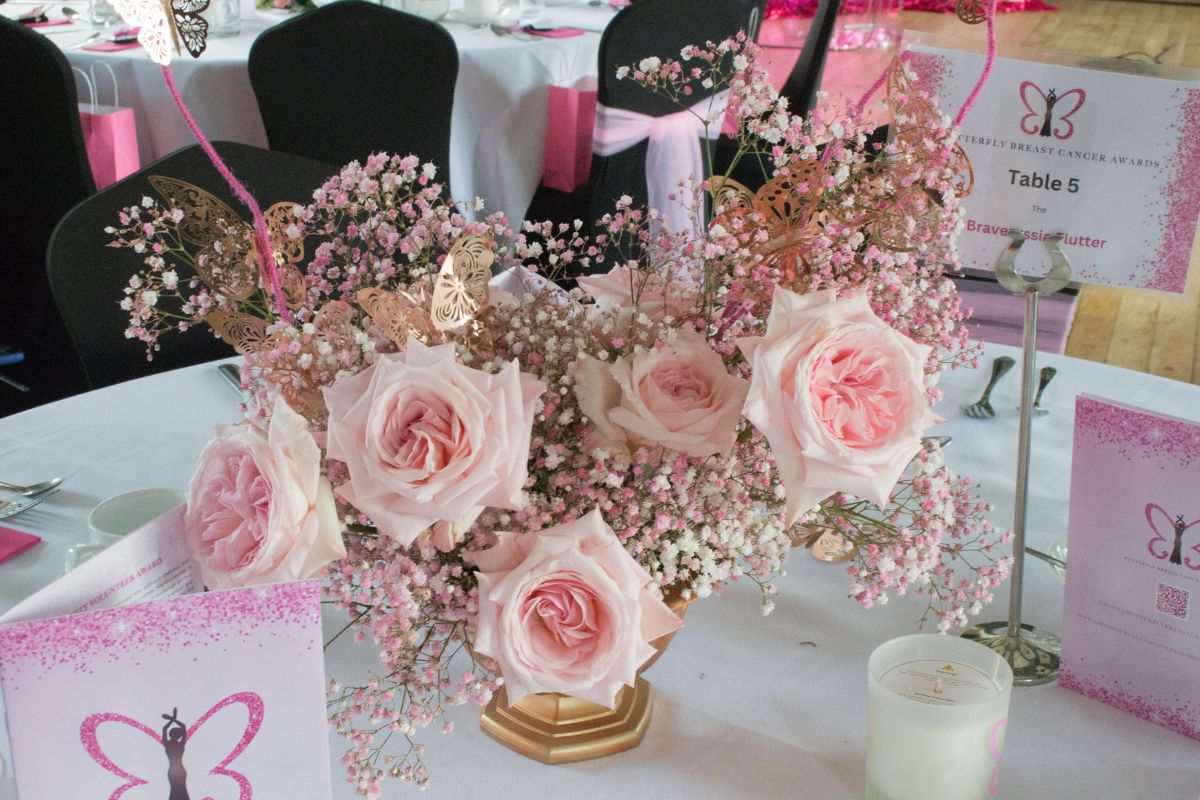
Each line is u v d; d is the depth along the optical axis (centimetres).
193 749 62
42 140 225
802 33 468
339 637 94
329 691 75
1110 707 86
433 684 71
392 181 80
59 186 230
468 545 71
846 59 459
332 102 261
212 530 66
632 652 65
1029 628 94
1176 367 329
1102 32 573
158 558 67
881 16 464
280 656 61
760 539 74
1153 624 82
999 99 94
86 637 58
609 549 66
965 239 100
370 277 81
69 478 115
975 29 565
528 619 66
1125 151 92
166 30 67
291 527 64
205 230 83
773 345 66
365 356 72
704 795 78
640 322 73
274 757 64
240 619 60
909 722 70
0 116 224
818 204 79
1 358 231
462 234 76
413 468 62
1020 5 607
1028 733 83
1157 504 79
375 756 76
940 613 78
